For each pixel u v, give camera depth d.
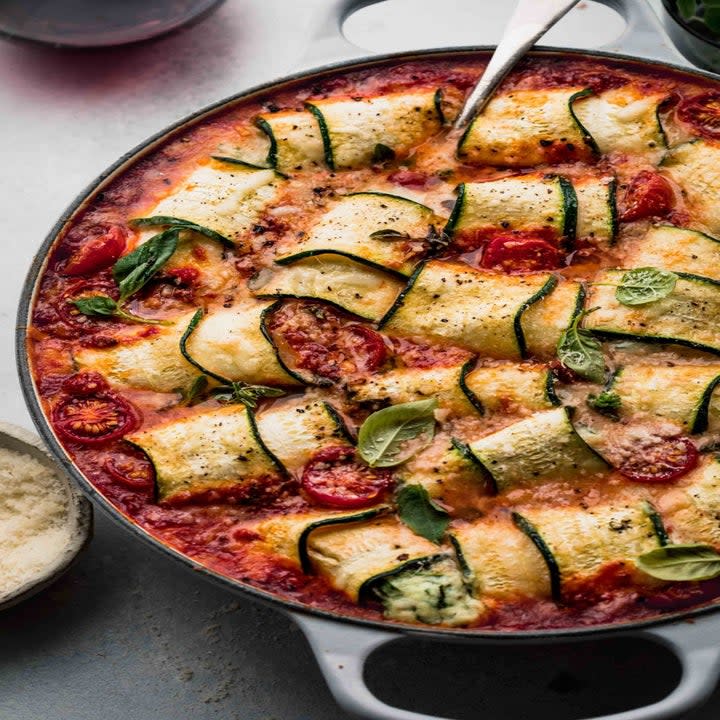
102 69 1.04
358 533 0.76
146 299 0.83
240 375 0.80
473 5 1.08
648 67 0.90
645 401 0.78
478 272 0.82
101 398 0.80
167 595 0.81
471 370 0.80
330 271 0.83
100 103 1.02
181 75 1.04
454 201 0.86
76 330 0.82
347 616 0.73
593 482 0.76
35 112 1.02
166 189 0.87
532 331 0.80
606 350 0.80
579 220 0.84
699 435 0.77
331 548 0.75
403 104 0.88
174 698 0.78
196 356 0.80
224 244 0.84
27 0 1.03
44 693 0.78
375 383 0.79
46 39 1.00
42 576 0.78
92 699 0.78
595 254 0.83
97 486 0.78
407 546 0.75
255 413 0.80
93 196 0.86
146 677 0.79
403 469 0.77
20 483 0.81
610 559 0.74
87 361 0.81
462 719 0.77
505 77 0.90
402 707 0.78
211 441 0.78
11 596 0.78
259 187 0.86
